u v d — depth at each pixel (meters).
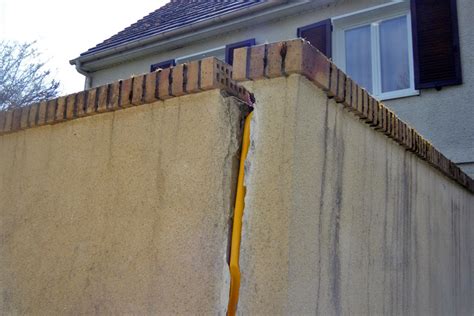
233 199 2.02
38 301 2.56
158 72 2.30
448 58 7.31
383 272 2.70
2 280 2.79
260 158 1.99
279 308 1.79
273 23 9.31
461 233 4.48
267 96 2.03
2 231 2.89
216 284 1.91
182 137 2.17
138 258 2.19
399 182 3.06
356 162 2.46
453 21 7.36
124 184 2.35
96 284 2.32
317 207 2.06
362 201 2.50
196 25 9.87
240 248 1.95
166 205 2.15
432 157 3.64
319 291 2.02
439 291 3.70
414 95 7.52
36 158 2.83
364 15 8.34
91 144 2.56
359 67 8.44
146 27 12.55
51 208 2.65
